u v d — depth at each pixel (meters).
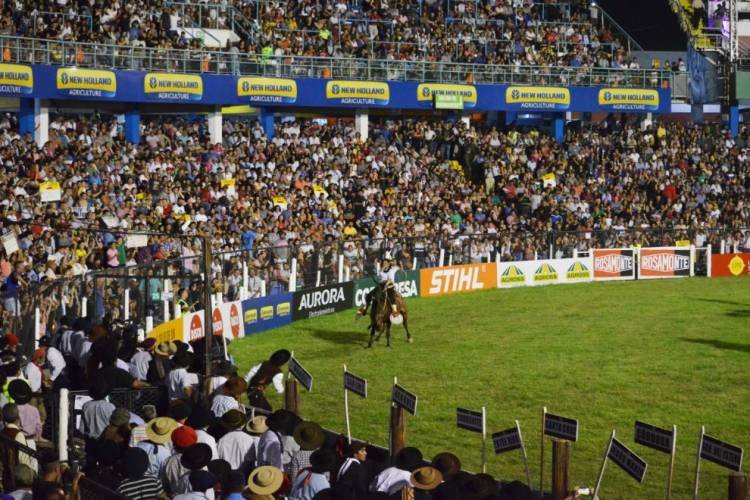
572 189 53.34
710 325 36.03
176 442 14.10
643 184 55.50
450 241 44.41
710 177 57.47
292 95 52.38
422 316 38.78
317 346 33.31
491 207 50.12
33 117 46.62
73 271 31.67
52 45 45.94
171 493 14.02
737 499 14.23
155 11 52.44
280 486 12.98
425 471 12.89
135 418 16.86
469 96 56.75
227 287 34.38
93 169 41.47
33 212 35.19
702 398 25.75
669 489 15.02
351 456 14.62
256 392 20.25
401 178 50.56
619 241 48.66
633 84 60.69
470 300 42.47
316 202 45.22
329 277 39.50
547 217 50.25
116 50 47.75
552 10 65.19
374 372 29.39
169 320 29.92
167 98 48.97
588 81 59.78
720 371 28.72
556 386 27.22
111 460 14.05
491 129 58.06
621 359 30.47
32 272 30.98
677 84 63.88
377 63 55.00
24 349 24.31
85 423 16.75
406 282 42.62
